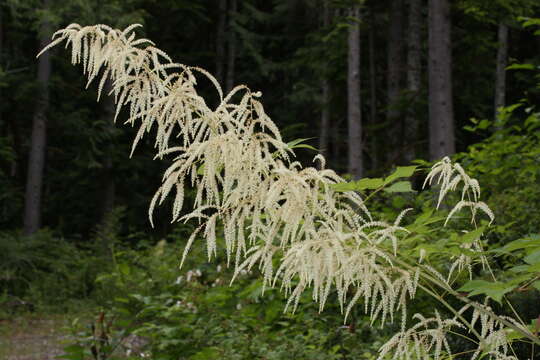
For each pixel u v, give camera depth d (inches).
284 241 68.9
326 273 67.5
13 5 644.1
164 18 888.9
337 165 839.1
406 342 73.9
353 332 194.9
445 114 446.6
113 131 741.9
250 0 1019.9
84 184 837.8
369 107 848.9
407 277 69.7
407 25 757.3
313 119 941.8
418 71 636.7
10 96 714.8
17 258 555.5
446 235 175.2
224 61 999.0
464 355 151.7
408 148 559.8
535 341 70.0
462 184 245.1
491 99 815.7
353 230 70.6
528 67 226.4
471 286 69.5
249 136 70.8
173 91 74.1
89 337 192.4
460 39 620.4
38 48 788.0
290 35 975.0
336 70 657.6
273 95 1008.9
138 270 371.6
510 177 235.5
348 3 533.3
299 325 212.8
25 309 508.4
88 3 617.0
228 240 69.4
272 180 69.5
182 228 514.0
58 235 877.8
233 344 205.8
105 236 607.2
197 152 69.2
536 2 517.7
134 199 859.4
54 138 805.2
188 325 208.5
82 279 540.1
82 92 806.5
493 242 185.0
